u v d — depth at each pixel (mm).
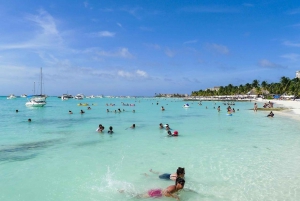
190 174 12266
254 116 46594
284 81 138375
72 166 13656
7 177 11852
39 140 21719
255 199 9445
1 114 51844
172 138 22594
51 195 9836
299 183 10992
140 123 35344
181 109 73688
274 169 12977
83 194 9977
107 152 16969
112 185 10914
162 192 9961
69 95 181875
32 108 75750
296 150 17375
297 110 57406
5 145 19531
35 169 13133
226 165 13734
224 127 30344
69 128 29781
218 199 9477
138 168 13305
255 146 18812
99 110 67500
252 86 176375
